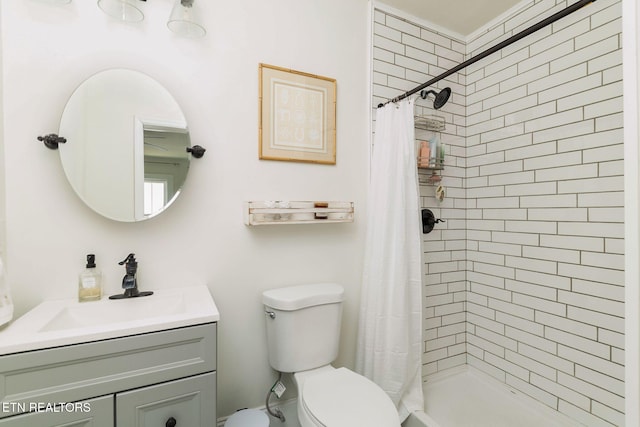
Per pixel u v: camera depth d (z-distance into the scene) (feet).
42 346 2.72
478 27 6.94
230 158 4.90
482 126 6.79
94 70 4.06
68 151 3.90
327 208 5.45
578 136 5.10
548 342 5.52
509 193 6.20
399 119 5.47
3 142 3.64
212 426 3.42
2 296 3.04
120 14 4.15
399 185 5.35
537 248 5.71
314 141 5.58
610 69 4.71
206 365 3.38
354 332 6.04
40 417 2.72
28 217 3.78
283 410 5.31
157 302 4.07
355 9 6.01
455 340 7.00
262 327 5.16
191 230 4.65
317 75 5.60
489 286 6.62
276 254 5.28
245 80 5.00
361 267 6.09
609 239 4.71
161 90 4.37
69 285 3.98
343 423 3.46
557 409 5.37
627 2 2.00
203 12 4.69
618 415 4.59
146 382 3.10
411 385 5.47
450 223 6.91
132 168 4.22
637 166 1.94
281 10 5.30
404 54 6.43
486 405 5.90
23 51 3.72
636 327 1.95
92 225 4.09
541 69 5.66
